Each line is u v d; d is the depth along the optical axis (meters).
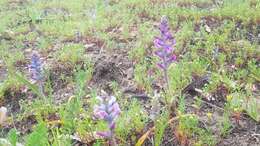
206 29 0.89
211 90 0.61
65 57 0.78
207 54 0.75
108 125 0.40
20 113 0.62
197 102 0.57
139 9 1.10
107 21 1.02
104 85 0.68
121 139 0.50
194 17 0.97
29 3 1.38
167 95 0.57
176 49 0.77
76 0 1.33
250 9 0.96
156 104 0.54
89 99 0.62
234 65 0.71
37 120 0.57
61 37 0.94
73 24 1.03
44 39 0.91
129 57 0.77
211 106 0.58
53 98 0.65
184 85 0.63
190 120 0.51
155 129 0.49
